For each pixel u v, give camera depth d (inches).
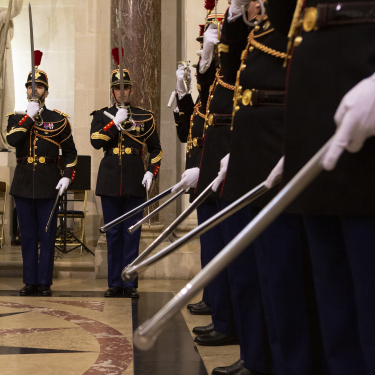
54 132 391.5
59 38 655.8
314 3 107.5
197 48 467.8
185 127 310.3
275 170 112.6
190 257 462.9
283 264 134.7
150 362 216.4
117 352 232.5
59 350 235.6
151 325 68.4
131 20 489.7
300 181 76.5
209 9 243.0
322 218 108.1
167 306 69.4
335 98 98.7
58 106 653.9
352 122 81.2
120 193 376.2
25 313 313.4
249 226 73.7
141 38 489.7
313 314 137.2
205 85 225.8
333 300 108.8
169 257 461.1
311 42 104.0
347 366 107.3
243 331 174.1
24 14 656.4
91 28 598.5
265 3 140.0
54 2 655.8
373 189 93.8
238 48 167.2
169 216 526.0
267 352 168.7
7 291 397.7
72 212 540.1
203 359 218.5
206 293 313.4
